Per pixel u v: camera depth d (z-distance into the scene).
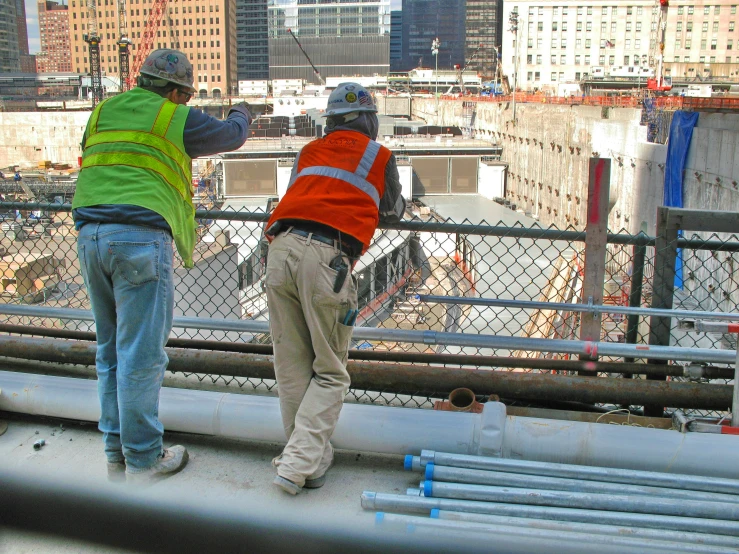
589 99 46.72
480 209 52.62
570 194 45.16
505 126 63.03
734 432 2.94
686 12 109.56
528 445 2.87
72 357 3.78
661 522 2.47
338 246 2.69
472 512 2.57
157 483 2.82
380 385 3.51
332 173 2.76
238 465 3.01
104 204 2.65
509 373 3.46
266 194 57.81
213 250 7.60
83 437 3.26
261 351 3.82
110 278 2.73
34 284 5.80
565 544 2.39
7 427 3.32
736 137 22.91
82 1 140.38
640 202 33.78
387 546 2.45
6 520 2.40
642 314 3.39
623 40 112.50
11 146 106.75
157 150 2.73
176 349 3.73
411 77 143.50
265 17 165.88
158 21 138.00
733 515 2.50
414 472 2.98
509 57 114.00
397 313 5.27
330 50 159.62
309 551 2.47
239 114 2.96
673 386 3.36
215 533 2.50
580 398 3.40
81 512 2.43
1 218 5.65
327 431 2.77
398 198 2.97
